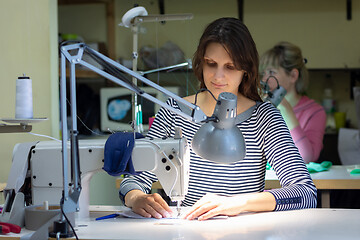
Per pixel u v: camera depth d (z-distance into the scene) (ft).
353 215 5.49
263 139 6.30
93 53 4.64
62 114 4.67
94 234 4.76
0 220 5.19
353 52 16.98
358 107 14.94
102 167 5.67
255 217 5.44
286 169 6.06
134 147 5.62
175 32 16.28
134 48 7.20
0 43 9.72
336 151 16.55
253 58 6.04
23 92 5.95
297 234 4.64
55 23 10.75
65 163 4.70
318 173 9.69
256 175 6.34
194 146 5.02
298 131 11.39
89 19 17.04
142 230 4.91
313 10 17.08
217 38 5.82
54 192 5.78
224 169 6.29
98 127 16.34
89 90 16.40
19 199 5.27
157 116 6.78
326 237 4.52
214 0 17.29
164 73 10.84
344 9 16.93
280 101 10.43
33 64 10.21
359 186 8.78
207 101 6.59
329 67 17.12
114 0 16.84
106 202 10.40
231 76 6.02
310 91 17.39
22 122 5.87
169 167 5.62
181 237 4.58
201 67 6.52
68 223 4.69
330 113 17.07
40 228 4.71
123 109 15.15
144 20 7.07
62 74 4.59
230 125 4.96
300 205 5.83
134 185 6.31
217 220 5.34
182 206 6.48
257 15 17.28
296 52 13.01
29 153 5.83
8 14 9.84
